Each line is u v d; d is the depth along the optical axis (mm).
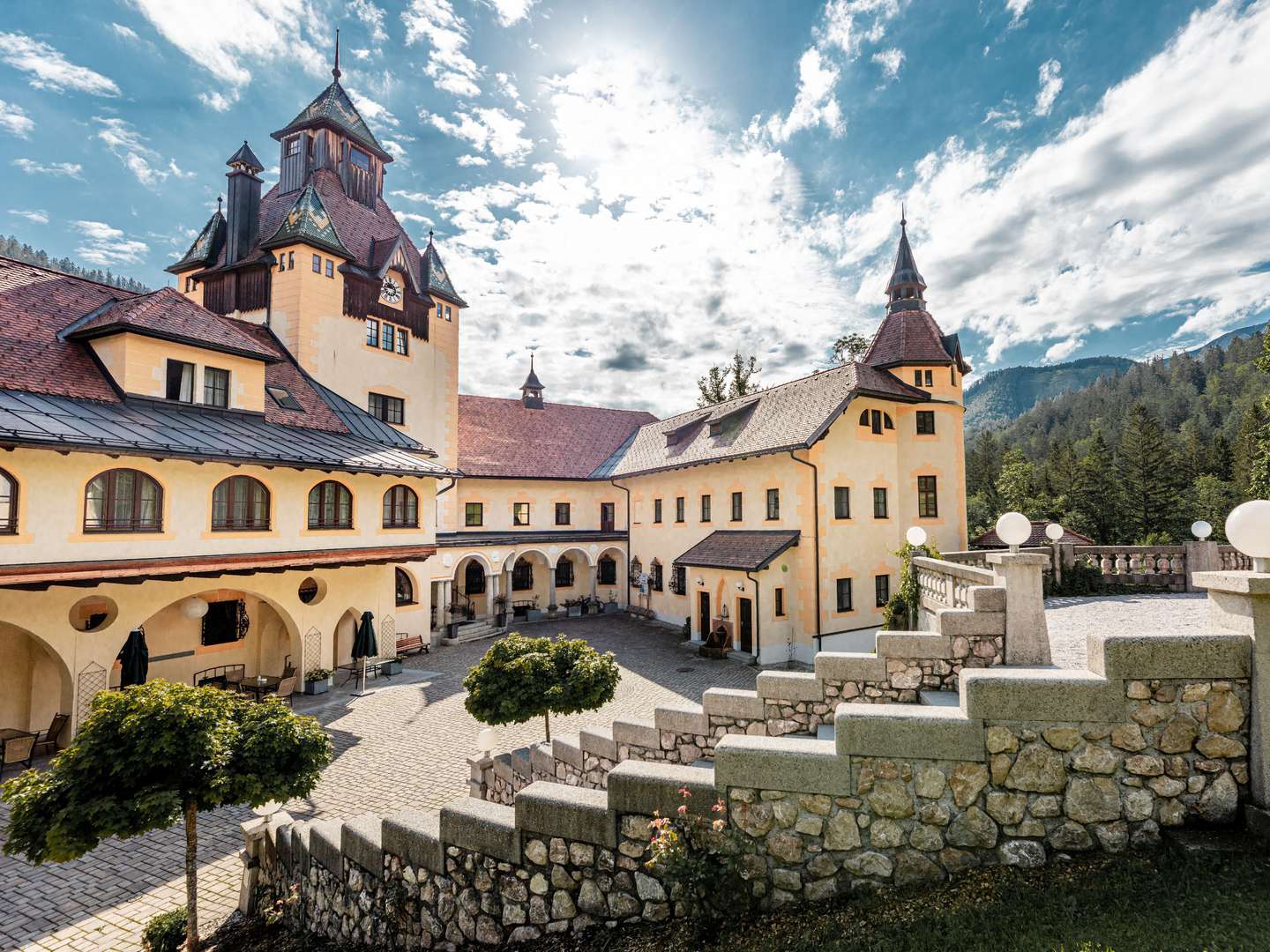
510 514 30812
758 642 20859
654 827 4855
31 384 13508
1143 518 53156
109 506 13016
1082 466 57125
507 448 32281
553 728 14648
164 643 16328
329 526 17672
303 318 22172
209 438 14859
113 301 17703
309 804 10953
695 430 30172
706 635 23609
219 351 16844
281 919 7910
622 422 38812
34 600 12438
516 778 10438
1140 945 3396
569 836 5289
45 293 16500
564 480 32188
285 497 16453
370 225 26328
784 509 22297
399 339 25703
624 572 32469
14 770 12172
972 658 7312
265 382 20172
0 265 16578
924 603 11734
